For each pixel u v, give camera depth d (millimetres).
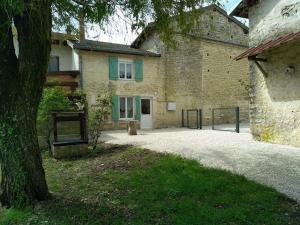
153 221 3768
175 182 5074
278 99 8625
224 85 19484
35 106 4516
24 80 4355
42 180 4676
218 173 5523
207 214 3822
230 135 11625
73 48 15000
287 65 8281
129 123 13164
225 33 19438
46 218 4035
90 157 7988
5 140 4375
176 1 4992
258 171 5699
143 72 17047
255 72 9484
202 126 17922
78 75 15133
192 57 18344
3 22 3980
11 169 4422
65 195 4891
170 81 17906
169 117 17938
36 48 4336
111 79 15930
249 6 9578
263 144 8688
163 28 5270
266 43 8359
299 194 4422
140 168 6184
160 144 9344
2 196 4520
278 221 3572
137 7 4625
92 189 5125
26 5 3629
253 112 9641
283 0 8375
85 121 8672
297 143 8070
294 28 8086
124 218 3898
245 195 4461
